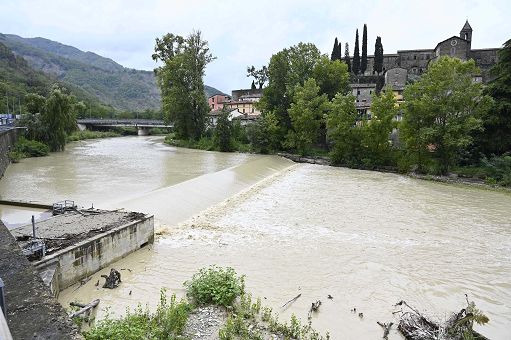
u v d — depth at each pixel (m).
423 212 28.52
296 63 69.69
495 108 44.06
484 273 17.70
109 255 17.00
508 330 13.05
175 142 82.25
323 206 29.69
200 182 34.09
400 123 49.28
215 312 13.09
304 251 19.83
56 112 63.88
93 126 117.50
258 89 129.88
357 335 12.45
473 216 27.64
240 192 34.44
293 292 15.30
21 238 15.34
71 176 39.69
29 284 8.42
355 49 103.31
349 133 53.66
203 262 17.92
